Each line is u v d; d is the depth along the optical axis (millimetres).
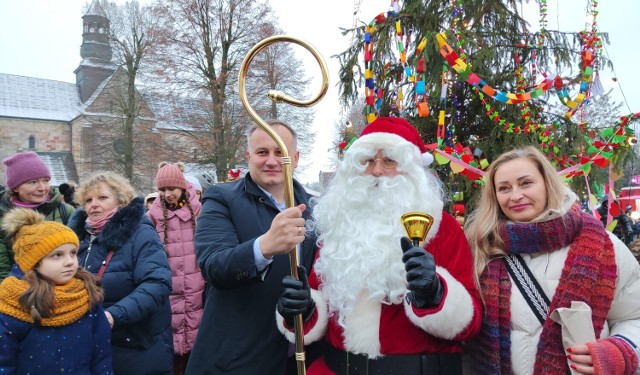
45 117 41812
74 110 43750
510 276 1688
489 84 4199
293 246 1542
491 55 4148
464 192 4148
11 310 1824
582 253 1590
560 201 1690
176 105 17781
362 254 1718
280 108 16875
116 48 24484
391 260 1707
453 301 1513
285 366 1950
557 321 1489
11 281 1888
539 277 1643
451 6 4258
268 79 17016
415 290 1397
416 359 1601
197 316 3285
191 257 3332
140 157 23047
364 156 1864
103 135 25344
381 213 1804
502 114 4281
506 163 1784
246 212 1992
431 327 1540
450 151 3277
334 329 1757
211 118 16688
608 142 3225
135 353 2262
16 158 3045
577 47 4598
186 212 3416
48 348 1837
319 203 1999
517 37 4637
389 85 4832
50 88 44312
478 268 1739
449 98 4250
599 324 1531
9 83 42875
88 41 44812
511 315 1643
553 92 4500
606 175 4395
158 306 2236
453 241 1738
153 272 2273
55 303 1859
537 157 1758
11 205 3027
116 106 24031
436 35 3553
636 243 3291
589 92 3699
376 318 1668
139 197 2506
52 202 3143
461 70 3266
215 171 16766
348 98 4980
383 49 4523
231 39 17047
